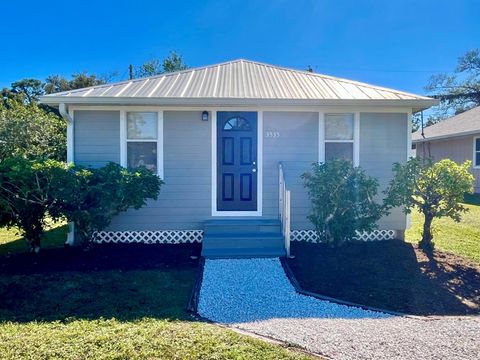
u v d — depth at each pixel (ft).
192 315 12.91
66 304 13.83
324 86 26.50
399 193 21.03
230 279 16.92
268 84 26.63
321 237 21.38
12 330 11.34
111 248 22.62
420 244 22.34
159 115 23.72
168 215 24.02
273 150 24.29
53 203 20.07
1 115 38.96
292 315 13.03
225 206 24.48
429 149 66.54
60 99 21.80
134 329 11.30
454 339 11.07
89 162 23.58
